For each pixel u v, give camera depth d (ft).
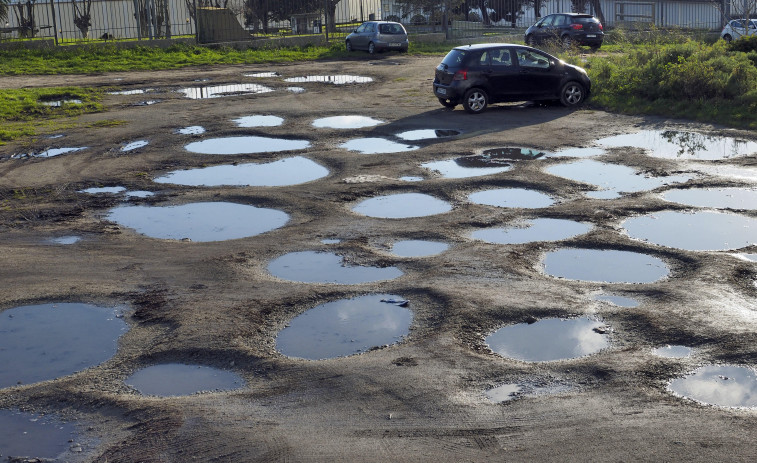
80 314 24.29
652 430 16.47
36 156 48.91
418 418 17.31
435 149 47.73
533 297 24.30
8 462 15.99
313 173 42.57
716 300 23.58
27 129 57.41
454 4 151.53
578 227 31.73
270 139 52.85
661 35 105.19
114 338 22.48
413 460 15.57
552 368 19.62
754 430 16.33
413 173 41.70
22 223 34.78
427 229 31.96
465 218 33.30
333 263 28.30
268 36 125.90
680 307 23.13
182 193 39.06
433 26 136.26
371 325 22.75
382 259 28.48
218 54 108.78
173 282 26.78
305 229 32.50
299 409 17.89
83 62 98.99
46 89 77.30
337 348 21.30
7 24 123.13
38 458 16.17
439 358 20.35
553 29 110.63
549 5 153.89
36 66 95.40
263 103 68.23
